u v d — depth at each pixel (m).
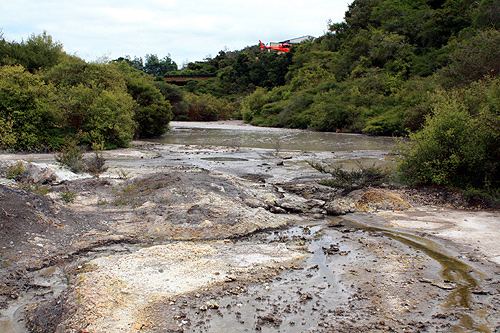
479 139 8.55
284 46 82.00
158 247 5.36
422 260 5.05
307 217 7.34
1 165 10.09
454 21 37.66
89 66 22.02
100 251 5.36
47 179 9.04
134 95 26.73
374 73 37.19
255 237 6.15
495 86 11.45
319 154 16.41
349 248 5.57
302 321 3.63
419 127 22.81
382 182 9.63
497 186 8.45
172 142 22.89
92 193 8.23
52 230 5.73
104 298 3.82
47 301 3.97
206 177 9.34
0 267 4.61
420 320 3.62
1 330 3.46
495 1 29.09
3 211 5.50
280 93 50.34
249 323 3.59
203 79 79.94
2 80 15.95
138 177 9.24
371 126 27.98
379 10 51.00
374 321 3.62
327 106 33.62
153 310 3.76
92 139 17.94
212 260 5.03
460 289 4.22
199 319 3.64
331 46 54.88
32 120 16.03
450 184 8.92
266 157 15.53
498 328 3.47
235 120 57.38
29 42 25.31
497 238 5.82
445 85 21.66
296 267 4.87
